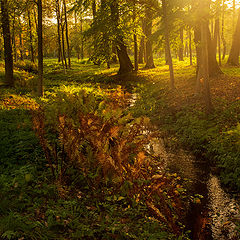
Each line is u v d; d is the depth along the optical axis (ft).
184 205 18.90
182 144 31.42
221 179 22.34
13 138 24.31
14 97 43.19
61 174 18.51
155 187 17.60
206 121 34.27
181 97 48.67
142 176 19.76
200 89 46.47
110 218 15.87
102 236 14.14
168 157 27.86
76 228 14.02
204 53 35.94
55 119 25.36
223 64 84.12
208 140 28.96
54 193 16.72
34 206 14.75
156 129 37.24
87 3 78.79
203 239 15.51
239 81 49.39
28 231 12.18
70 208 15.76
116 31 71.77
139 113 45.50
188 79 62.23
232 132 27.50
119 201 18.22
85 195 18.06
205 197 19.92
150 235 14.80
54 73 104.17
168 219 16.15
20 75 74.33
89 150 19.74
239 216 17.20
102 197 18.04
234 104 36.40
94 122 20.51
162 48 56.95
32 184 17.08
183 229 16.37
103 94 52.37
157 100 52.85
